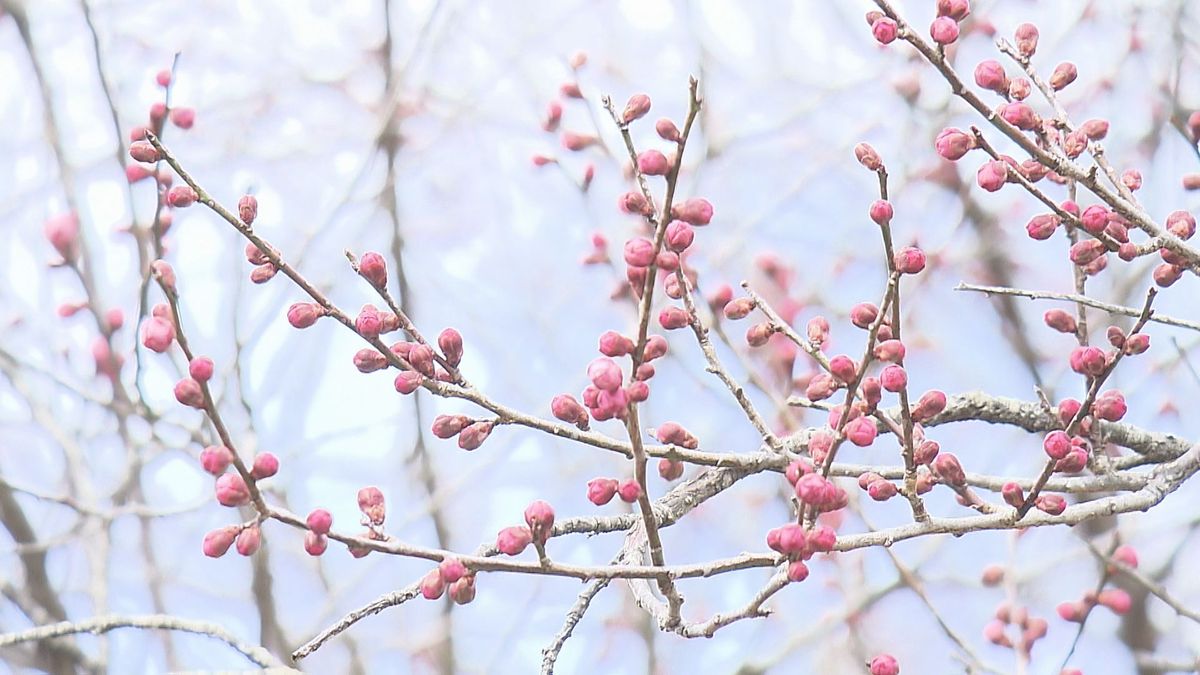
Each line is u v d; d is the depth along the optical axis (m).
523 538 2.04
